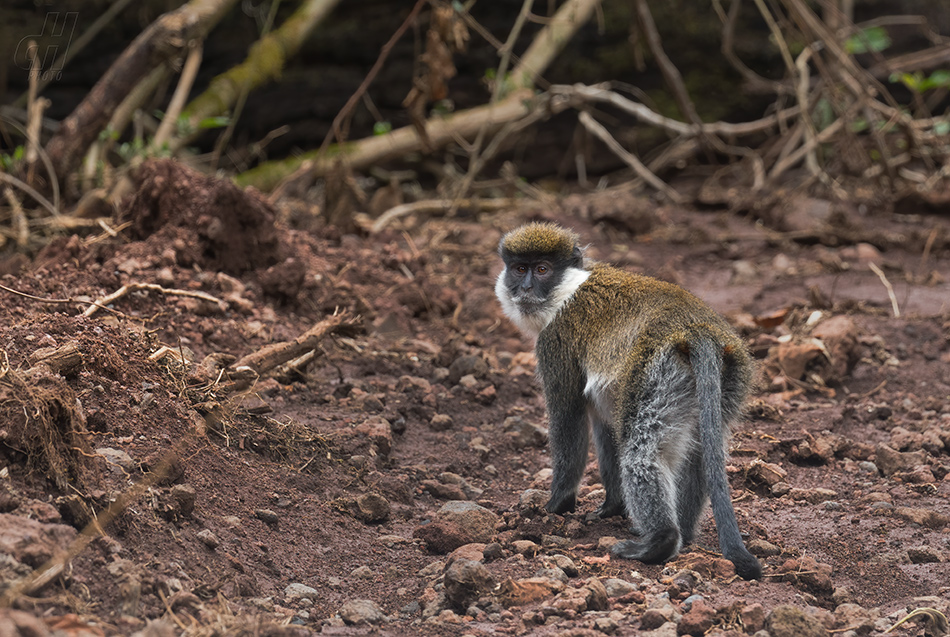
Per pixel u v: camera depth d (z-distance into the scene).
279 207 17.38
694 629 6.59
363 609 6.92
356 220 17.70
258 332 11.80
